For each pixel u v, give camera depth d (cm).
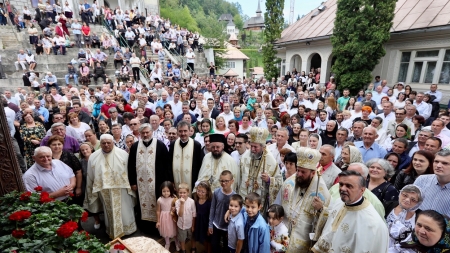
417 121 532
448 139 445
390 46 1201
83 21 1795
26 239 203
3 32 1440
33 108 710
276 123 620
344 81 1163
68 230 201
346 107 879
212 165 377
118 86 1184
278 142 426
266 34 1867
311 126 655
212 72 2097
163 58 1694
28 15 1576
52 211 257
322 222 263
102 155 381
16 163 276
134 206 427
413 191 250
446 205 274
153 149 398
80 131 523
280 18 1830
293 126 540
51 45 1401
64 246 207
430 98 754
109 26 1855
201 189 352
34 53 1362
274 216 289
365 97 895
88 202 398
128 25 1928
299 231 284
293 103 841
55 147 360
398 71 1193
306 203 281
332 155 339
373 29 1065
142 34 1783
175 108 788
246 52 6172
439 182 282
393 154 368
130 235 412
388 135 534
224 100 1062
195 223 370
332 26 1420
